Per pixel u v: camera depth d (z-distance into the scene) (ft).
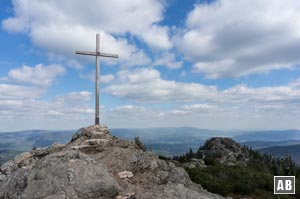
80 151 70.54
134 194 57.82
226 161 374.43
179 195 57.57
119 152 72.64
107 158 70.13
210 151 415.23
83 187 55.88
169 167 80.84
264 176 247.09
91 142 76.79
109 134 84.79
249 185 210.18
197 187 77.56
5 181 64.28
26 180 60.08
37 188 56.54
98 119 86.84
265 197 201.26
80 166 60.44
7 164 81.41
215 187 190.90
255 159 435.53
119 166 68.44
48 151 82.33
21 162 80.59
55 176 58.34
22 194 55.93
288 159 456.86
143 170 71.61
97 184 56.75
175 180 74.59
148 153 86.48
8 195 59.52
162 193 57.36
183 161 341.21
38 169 61.93
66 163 61.21
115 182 59.31
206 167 266.57
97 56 87.71
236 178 226.79
